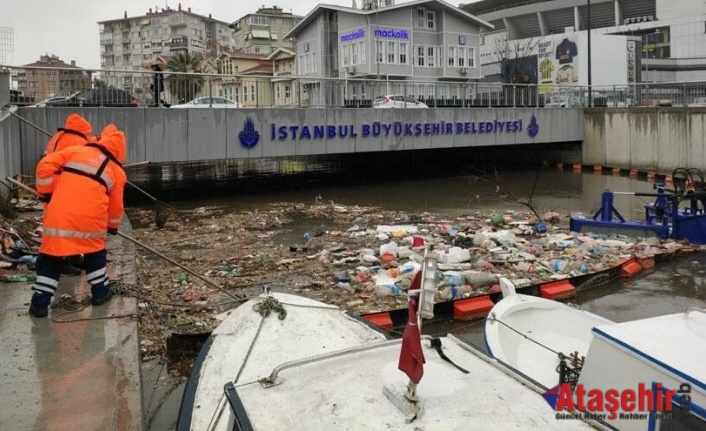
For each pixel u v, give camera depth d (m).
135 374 4.91
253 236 14.18
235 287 9.35
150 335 6.99
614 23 82.25
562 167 33.78
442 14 46.06
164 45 106.62
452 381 3.14
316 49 47.78
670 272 11.02
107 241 10.65
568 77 53.53
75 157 6.13
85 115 18.03
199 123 20.23
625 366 3.70
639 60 53.81
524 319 6.57
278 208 18.95
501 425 2.74
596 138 31.55
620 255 11.41
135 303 6.78
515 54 57.97
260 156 21.72
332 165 34.81
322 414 2.88
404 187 25.31
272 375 3.29
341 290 9.14
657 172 28.47
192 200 21.31
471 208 19.02
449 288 8.65
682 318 4.09
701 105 29.42
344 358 3.48
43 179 6.09
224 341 5.21
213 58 89.50
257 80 21.86
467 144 27.91
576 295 9.66
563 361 5.08
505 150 37.16
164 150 19.62
